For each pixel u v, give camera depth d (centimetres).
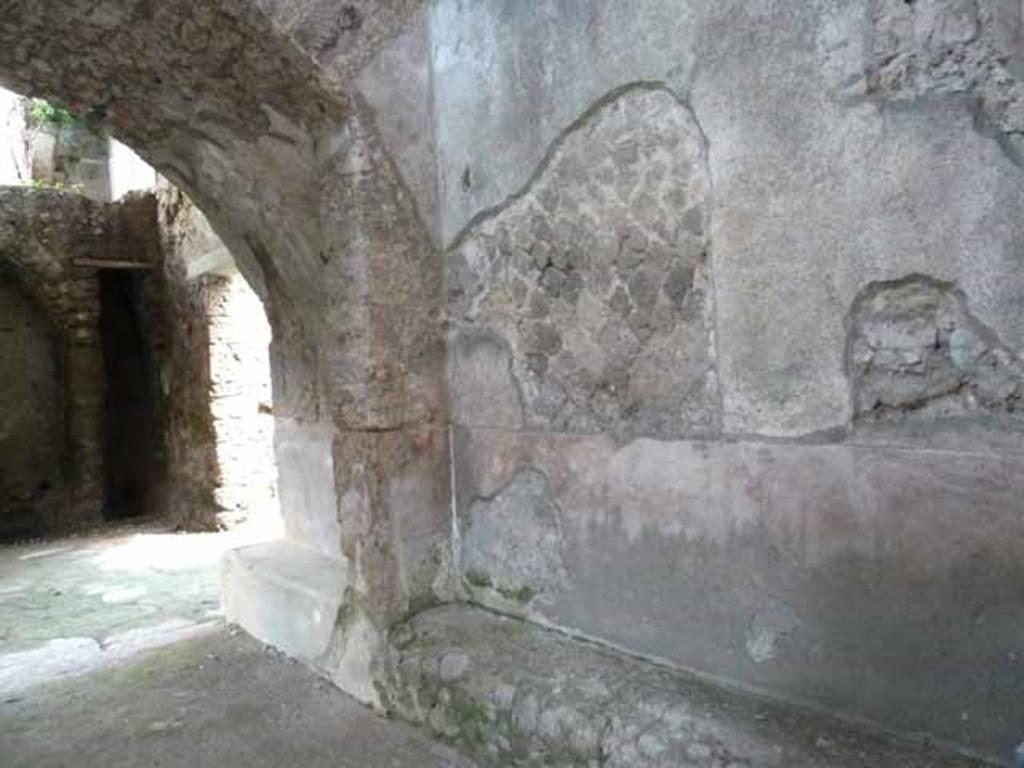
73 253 623
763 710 146
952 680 124
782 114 140
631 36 166
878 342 130
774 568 147
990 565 119
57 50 221
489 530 213
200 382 589
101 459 655
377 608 212
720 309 153
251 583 278
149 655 268
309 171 230
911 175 125
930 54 121
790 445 143
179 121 244
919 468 126
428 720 194
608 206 174
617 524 177
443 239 222
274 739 201
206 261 539
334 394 222
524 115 192
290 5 191
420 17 219
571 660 178
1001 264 116
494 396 209
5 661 282
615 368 176
